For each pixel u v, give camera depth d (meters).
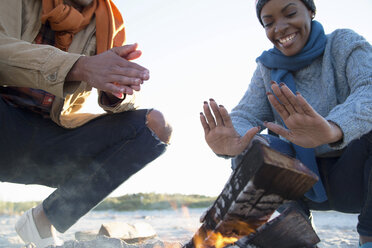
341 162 2.05
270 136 2.15
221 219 1.31
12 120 2.06
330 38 2.21
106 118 2.29
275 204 1.23
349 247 2.66
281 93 1.44
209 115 1.60
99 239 1.96
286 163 1.11
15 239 2.59
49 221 2.19
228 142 1.62
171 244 1.95
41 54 1.81
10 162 2.13
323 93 2.16
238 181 1.20
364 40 2.04
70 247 1.88
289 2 2.12
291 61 2.24
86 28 2.34
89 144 2.24
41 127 2.18
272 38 2.24
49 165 2.24
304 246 1.37
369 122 1.62
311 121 1.45
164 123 2.29
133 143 2.23
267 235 1.31
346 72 2.07
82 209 2.21
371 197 1.78
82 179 2.21
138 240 2.61
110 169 2.22
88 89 2.35
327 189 2.15
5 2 1.97
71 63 1.80
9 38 1.88
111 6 2.52
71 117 2.28
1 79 1.90
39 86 1.85
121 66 1.76
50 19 2.15
